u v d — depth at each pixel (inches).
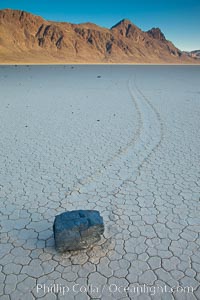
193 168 187.2
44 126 305.1
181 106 419.5
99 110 393.4
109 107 416.5
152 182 167.3
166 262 100.9
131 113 370.3
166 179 171.2
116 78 1064.2
